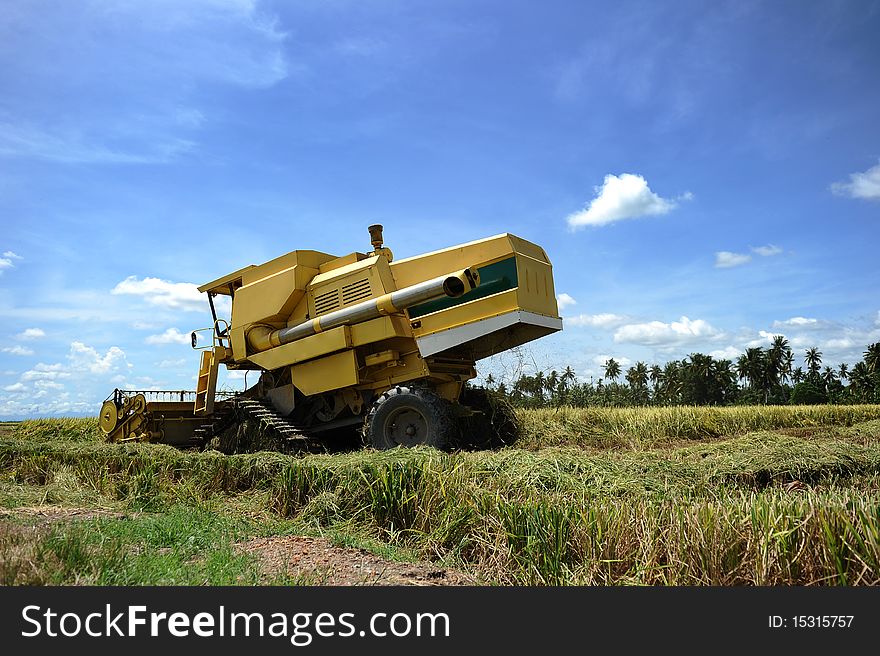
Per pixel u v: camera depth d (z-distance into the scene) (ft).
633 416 45.93
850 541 11.37
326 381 32.40
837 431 41.04
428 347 30.25
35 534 13.07
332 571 13.52
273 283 34.58
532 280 30.25
